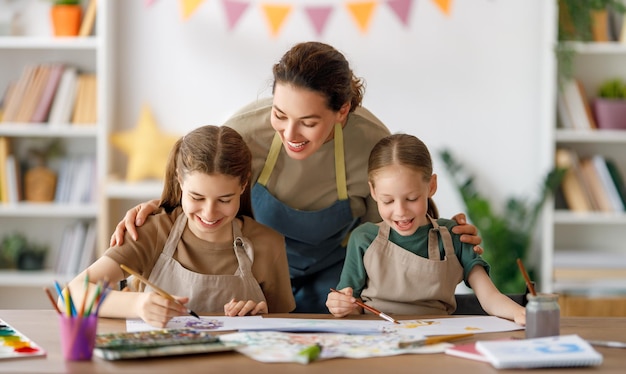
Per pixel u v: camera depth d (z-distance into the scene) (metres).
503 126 4.11
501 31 4.09
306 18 4.08
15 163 3.99
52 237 4.19
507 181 4.12
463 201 4.05
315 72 1.85
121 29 4.09
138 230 1.91
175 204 1.98
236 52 4.10
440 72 4.11
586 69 4.09
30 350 1.46
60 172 4.02
